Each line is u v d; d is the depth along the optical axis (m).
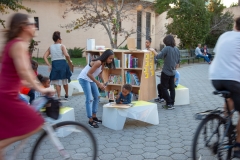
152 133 5.16
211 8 26.91
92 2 15.82
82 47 23.25
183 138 4.88
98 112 6.73
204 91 9.36
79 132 3.52
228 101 3.42
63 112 4.98
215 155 3.45
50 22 22.03
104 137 4.97
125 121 5.95
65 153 3.21
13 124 2.65
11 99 2.61
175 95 7.34
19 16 2.67
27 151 4.36
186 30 20.78
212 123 3.37
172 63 6.66
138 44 25.36
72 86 8.69
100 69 5.39
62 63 7.43
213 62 3.47
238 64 3.21
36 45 19.89
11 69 2.60
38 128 2.78
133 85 7.27
